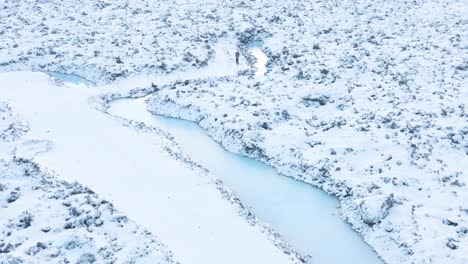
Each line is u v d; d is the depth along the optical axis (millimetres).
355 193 18391
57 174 17953
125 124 23375
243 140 22328
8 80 28000
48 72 30719
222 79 29391
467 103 24000
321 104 25469
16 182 16922
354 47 32406
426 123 22266
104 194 16984
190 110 25453
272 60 32031
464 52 30562
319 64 29734
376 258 15773
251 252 14867
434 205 17344
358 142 21312
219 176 20281
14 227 14695
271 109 24484
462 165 19734
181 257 14148
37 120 22625
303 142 21953
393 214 16969
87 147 20500
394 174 19016
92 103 25828
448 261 14836
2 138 20484
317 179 19844
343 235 16844
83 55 31734
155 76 29844
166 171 19141
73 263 13383
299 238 16594
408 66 28703
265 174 20547
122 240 14477
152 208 16547
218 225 16016
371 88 26344
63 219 15109
